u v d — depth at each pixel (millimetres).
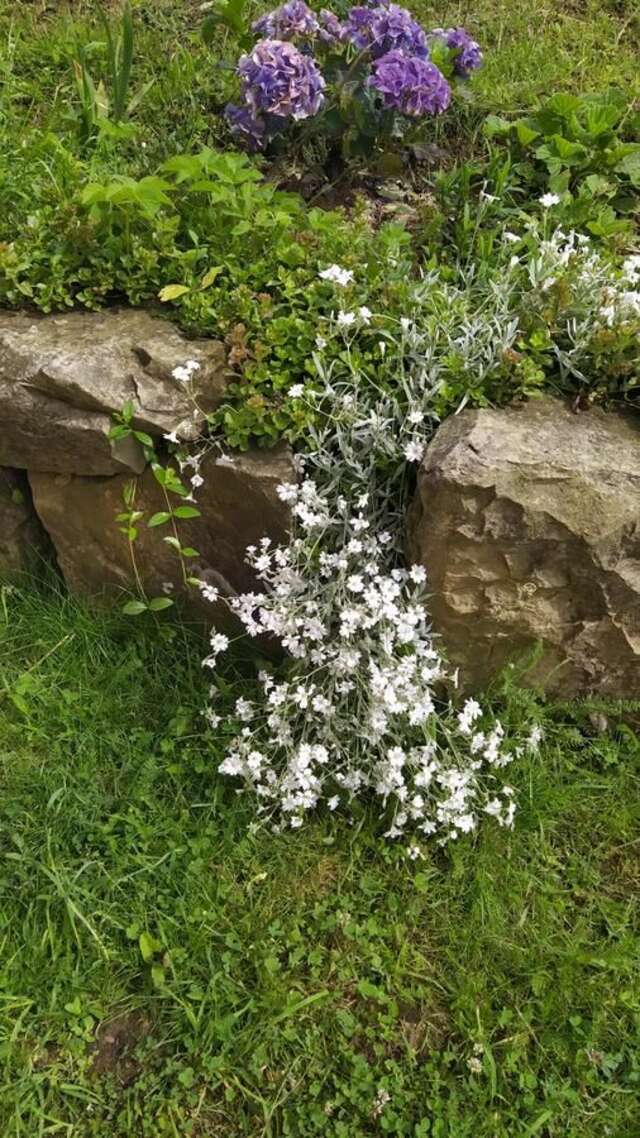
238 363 2570
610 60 3863
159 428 2539
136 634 2842
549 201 2801
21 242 2836
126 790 2559
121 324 2668
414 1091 2158
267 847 2482
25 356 2562
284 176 3279
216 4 3389
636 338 2521
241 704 2527
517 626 2568
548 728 2684
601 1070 2197
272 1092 2152
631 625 2543
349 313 2551
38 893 2367
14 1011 2238
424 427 2535
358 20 3057
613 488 2369
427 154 3312
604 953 2314
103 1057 2203
